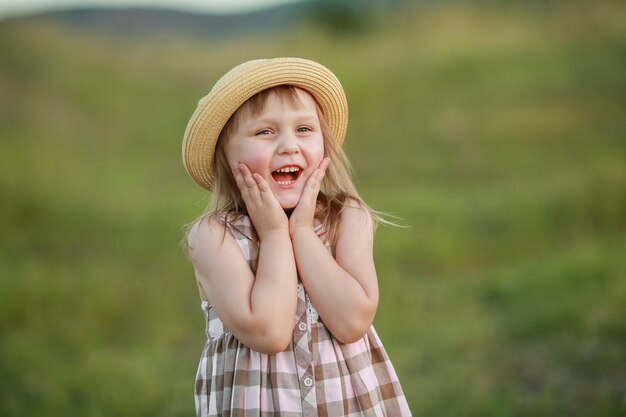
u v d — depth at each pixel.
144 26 24.23
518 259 7.13
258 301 2.00
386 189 9.68
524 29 15.73
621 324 4.95
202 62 16.80
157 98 14.68
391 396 2.20
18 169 10.23
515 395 4.16
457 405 4.16
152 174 11.14
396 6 17.72
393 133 11.90
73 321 6.05
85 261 7.48
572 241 7.30
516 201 8.31
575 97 12.14
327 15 18.06
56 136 12.36
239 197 2.24
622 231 7.43
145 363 5.27
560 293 5.76
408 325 5.71
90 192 9.72
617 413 3.86
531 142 10.78
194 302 6.61
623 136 10.46
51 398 4.62
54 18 23.52
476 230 7.81
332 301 2.04
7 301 6.18
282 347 2.00
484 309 5.88
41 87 14.27
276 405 2.03
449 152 10.87
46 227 8.36
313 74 2.19
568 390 4.21
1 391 4.77
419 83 13.64
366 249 2.16
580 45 14.54
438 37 16.09
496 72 13.66
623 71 13.04
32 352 5.39
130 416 4.41
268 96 2.13
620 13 15.55
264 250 2.07
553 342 4.94
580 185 8.42
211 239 2.12
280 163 2.10
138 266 7.38
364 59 15.27
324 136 2.28
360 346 2.14
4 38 15.66
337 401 2.04
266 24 25.19
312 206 2.13
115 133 13.01
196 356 5.51
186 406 4.50
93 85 14.48
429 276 6.89
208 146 2.20
